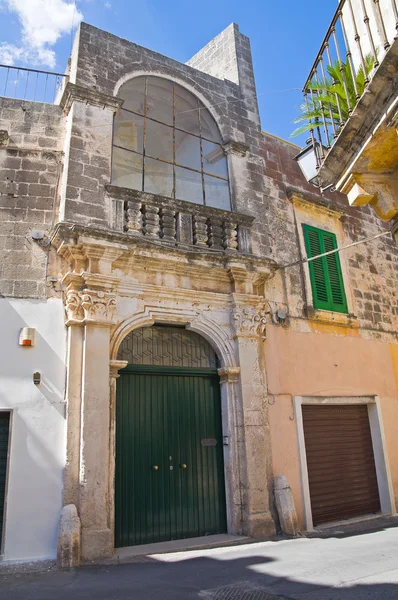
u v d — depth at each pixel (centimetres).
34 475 657
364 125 484
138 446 766
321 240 1109
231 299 890
